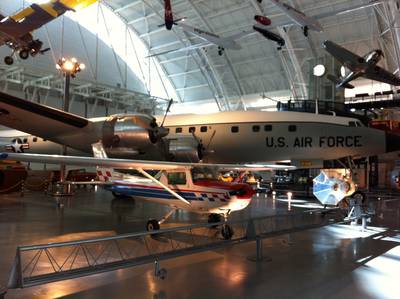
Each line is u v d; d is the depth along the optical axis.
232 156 14.88
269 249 7.16
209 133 14.90
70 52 32.25
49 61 30.47
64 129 13.42
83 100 33.78
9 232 8.50
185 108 40.91
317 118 14.06
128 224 9.84
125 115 12.77
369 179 30.94
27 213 11.76
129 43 37.22
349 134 13.51
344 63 20.00
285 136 14.02
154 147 12.63
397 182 32.38
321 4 27.09
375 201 18.92
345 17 27.73
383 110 33.47
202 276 5.29
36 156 6.64
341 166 14.36
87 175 23.89
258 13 29.12
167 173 9.00
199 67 36.75
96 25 34.59
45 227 9.23
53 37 31.11
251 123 14.48
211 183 8.28
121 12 34.88
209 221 9.45
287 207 14.81
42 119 12.73
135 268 5.63
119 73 36.38
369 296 4.55
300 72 31.52
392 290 4.78
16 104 11.71
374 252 6.95
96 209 13.15
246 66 35.09
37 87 29.45
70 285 4.79
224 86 37.31
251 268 5.76
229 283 4.99
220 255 6.58
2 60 27.23
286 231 6.75
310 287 4.86
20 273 3.67
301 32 29.55
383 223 10.98
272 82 34.94
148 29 35.97
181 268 5.70
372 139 13.34
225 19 31.41
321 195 12.41
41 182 21.50
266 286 4.88
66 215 11.48
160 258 4.76
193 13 32.09
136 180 9.61
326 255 6.70
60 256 6.30
